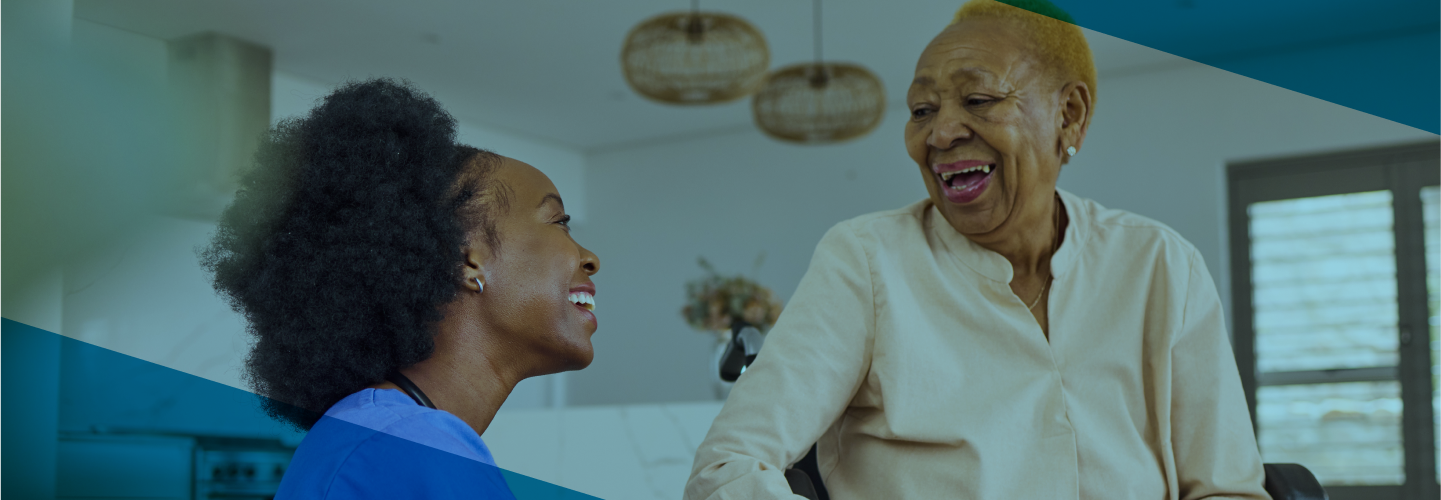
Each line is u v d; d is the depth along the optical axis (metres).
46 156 0.94
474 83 5.73
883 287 0.99
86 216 0.97
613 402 6.96
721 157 6.79
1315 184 5.13
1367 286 4.99
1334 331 5.04
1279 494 1.03
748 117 6.49
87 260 1.00
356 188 0.65
